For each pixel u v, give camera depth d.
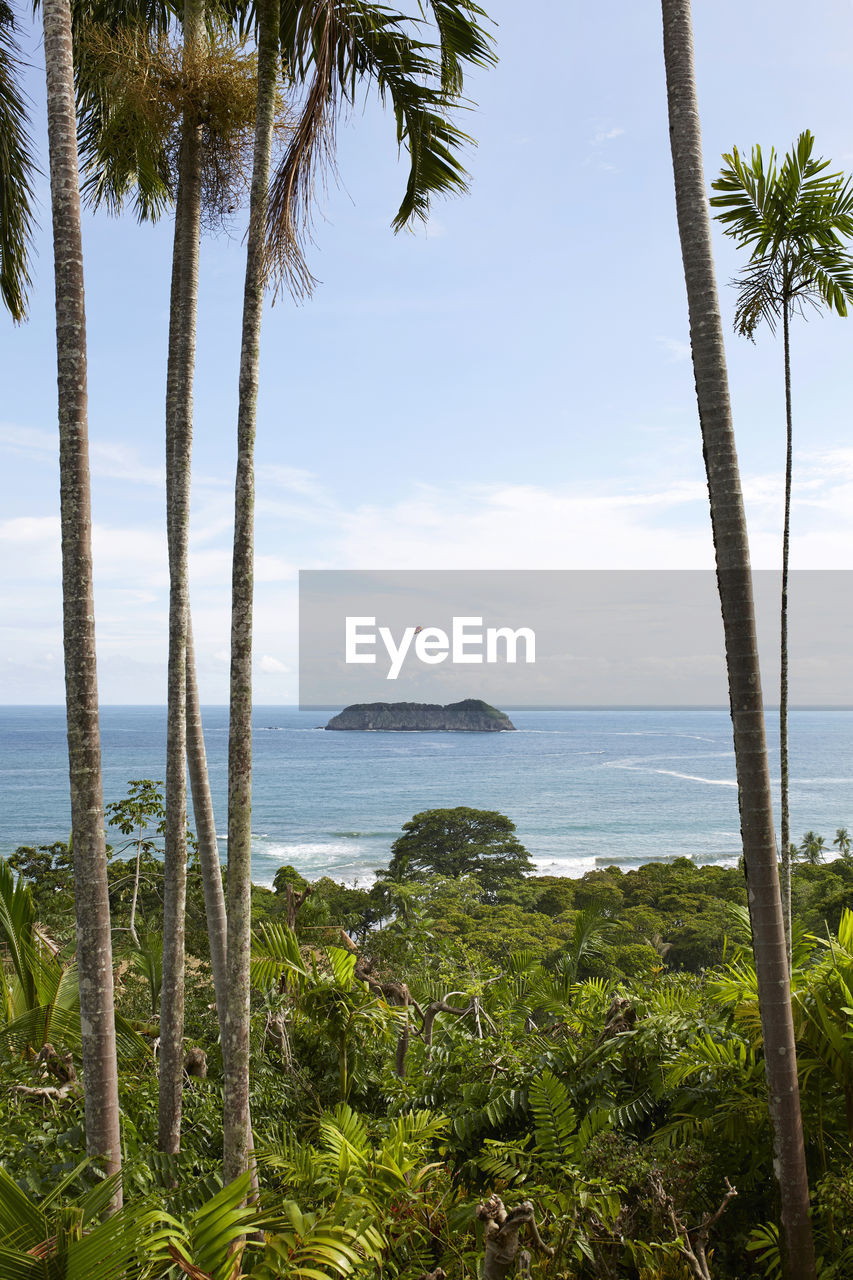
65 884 17.23
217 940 5.10
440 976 8.79
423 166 5.45
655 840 76.81
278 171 4.46
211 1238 2.74
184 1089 5.19
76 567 3.36
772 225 5.44
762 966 3.37
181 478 4.94
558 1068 4.86
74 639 3.32
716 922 31.27
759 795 3.40
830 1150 3.80
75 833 3.28
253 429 4.16
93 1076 3.20
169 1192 3.73
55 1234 2.37
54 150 3.49
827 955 4.35
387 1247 3.55
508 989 7.73
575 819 88.81
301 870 60.19
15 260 6.65
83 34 5.61
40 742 178.38
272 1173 4.55
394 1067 6.08
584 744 186.88
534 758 155.00
